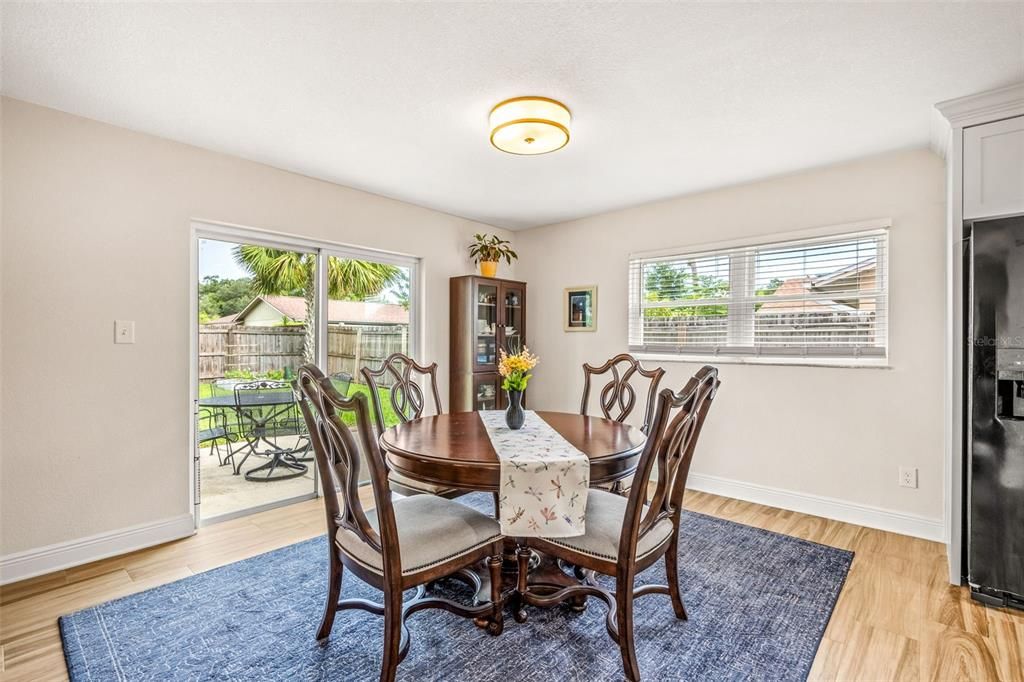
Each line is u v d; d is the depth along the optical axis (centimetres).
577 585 201
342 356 369
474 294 427
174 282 276
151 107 237
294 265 343
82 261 246
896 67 199
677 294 390
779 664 171
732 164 309
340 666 170
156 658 174
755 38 180
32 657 173
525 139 240
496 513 242
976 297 216
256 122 253
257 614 201
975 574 214
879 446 297
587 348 445
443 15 169
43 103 232
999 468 210
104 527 253
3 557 225
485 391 438
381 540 153
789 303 335
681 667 169
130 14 168
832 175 313
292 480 342
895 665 171
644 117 244
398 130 261
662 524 186
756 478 343
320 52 191
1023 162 209
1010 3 160
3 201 224
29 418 232
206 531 288
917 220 284
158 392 271
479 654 176
